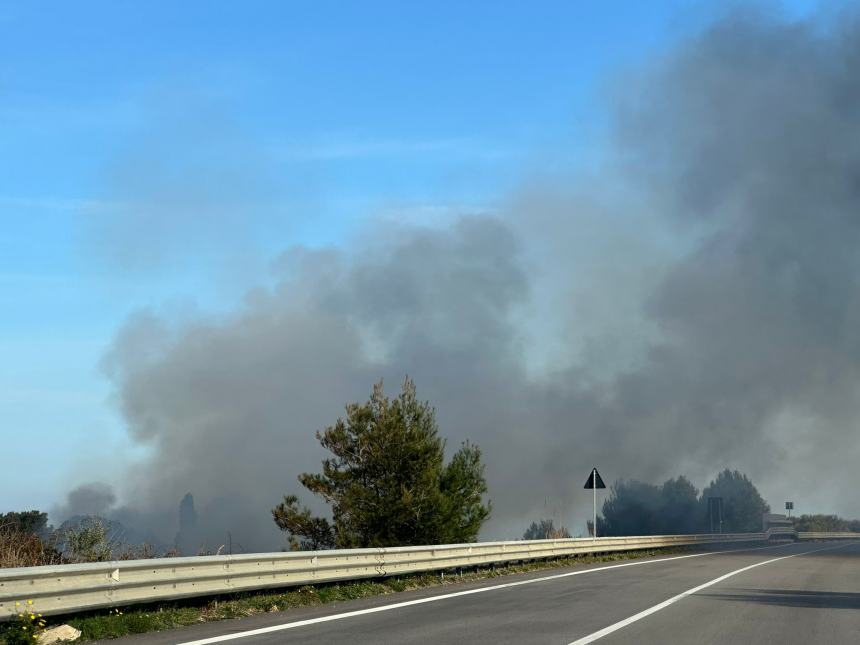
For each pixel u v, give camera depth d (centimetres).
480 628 1203
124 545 1703
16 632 944
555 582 2138
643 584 2075
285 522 3222
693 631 1196
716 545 5822
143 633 1123
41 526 1734
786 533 8212
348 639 1084
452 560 2233
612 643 1068
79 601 1077
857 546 6112
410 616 1351
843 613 1454
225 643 1043
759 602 1634
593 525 3584
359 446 3288
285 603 1480
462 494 3341
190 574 1280
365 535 3194
